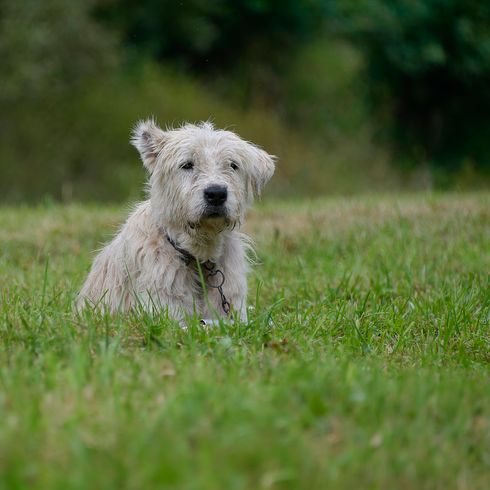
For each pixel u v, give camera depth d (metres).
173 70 42.56
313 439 6.55
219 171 10.94
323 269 14.44
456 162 45.66
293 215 20.14
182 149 10.97
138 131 11.59
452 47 43.97
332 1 44.62
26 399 6.82
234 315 10.24
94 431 6.33
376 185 41.00
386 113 46.16
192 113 39.69
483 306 11.71
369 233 17.55
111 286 11.31
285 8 44.03
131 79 40.12
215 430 6.32
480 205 20.47
